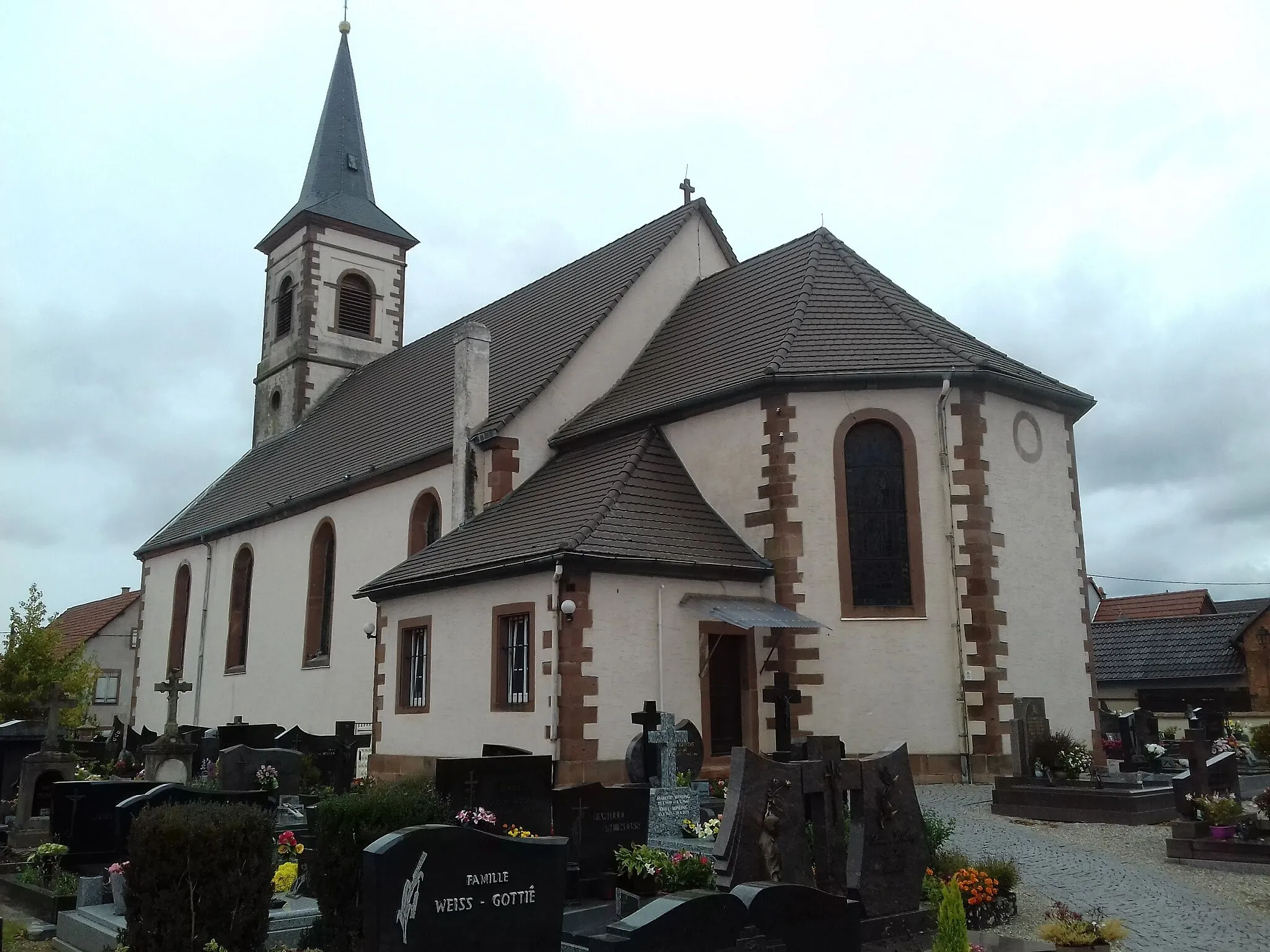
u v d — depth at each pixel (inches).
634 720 587.5
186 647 1413.6
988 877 394.6
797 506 744.3
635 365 959.6
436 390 1136.8
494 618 733.9
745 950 292.7
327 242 1536.7
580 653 664.4
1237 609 2003.0
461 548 812.6
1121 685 1476.4
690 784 531.5
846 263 895.7
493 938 297.4
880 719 718.5
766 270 943.0
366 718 1000.2
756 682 740.0
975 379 751.1
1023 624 745.0
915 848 384.5
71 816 491.2
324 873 366.0
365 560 1050.1
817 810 376.8
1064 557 787.4
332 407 1437.0
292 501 1181.7
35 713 1141.7
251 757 711.1
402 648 838.5
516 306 1198.9
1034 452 785.6
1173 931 378.0
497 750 610.5
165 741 733.9
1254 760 880.3
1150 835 543.5
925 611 730.8
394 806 376.8
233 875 325.4
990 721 711.7
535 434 893.8
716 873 354.3
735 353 839.7
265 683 1200.2
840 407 757.9
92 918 399.2
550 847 312.0
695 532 749.9
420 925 285.1
